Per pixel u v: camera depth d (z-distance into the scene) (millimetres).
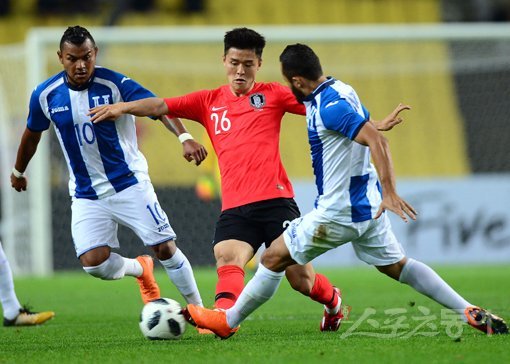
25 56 56875
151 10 81812
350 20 84625
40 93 24344
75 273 58781
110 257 25344
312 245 19844
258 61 24062
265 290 20172
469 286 41875
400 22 85250
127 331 25234
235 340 21000
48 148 56375
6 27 79375
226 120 23906
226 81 73375
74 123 24219
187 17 82375
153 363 17078
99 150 24359
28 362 17938
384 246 20328
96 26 79938
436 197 59812
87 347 20594
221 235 23375
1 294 27031
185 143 23938
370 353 17828
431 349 18266
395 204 17688
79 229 24812
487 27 57219
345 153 19406
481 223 60344
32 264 55719
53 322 28750
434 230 59656
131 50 70562
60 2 80250
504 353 17484
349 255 61812
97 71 24344
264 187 23469
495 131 74312
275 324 26312
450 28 56938
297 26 83438
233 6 83562
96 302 37562
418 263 20672
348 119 18594
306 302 35469
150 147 67750
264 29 55656
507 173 74000
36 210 53219
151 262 27391
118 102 24328
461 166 74312
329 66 73562
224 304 21797
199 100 24078
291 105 23938
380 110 76125
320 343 19938
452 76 75625
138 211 24641
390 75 77000
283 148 71625
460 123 75125
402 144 75062
